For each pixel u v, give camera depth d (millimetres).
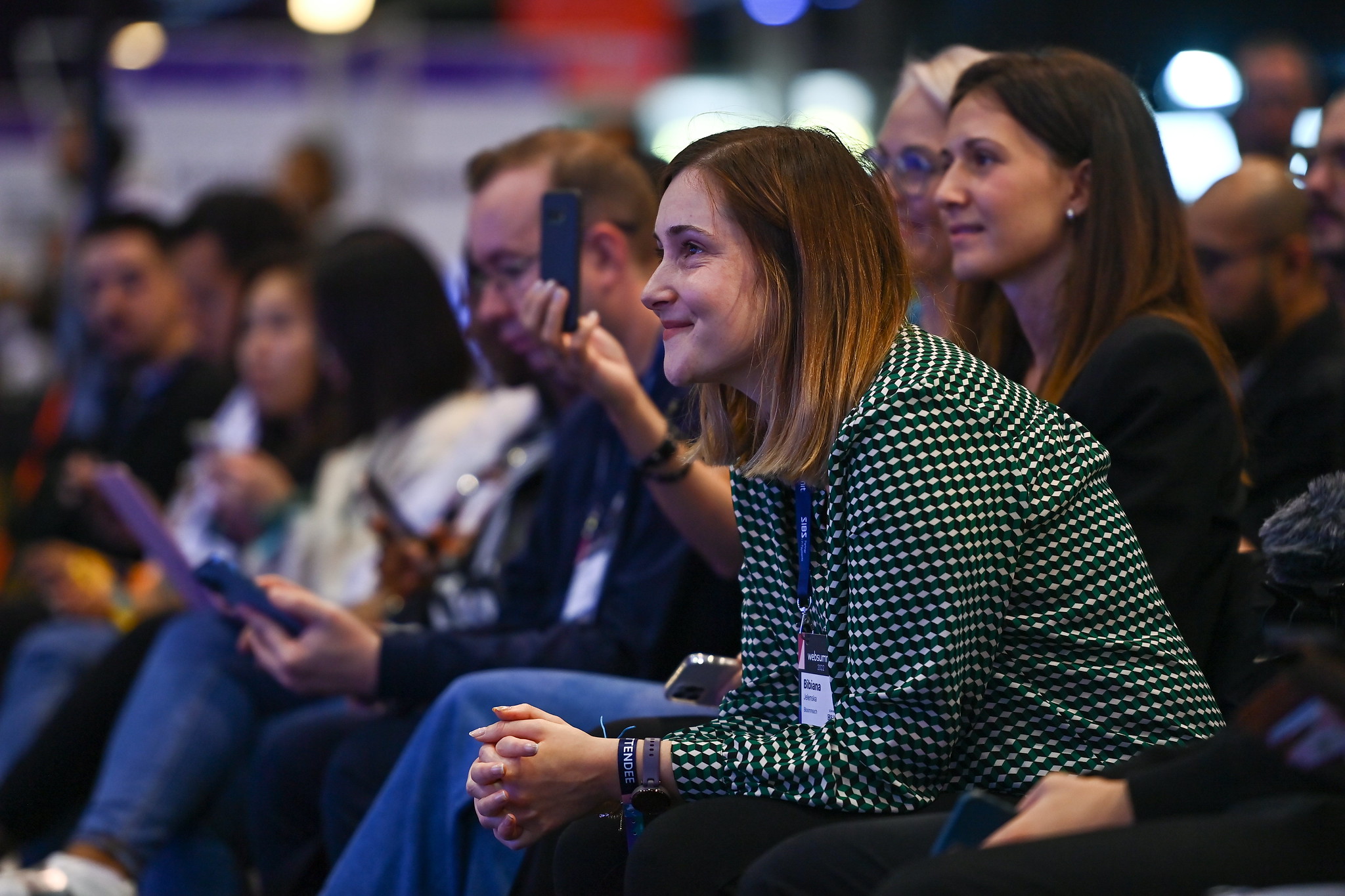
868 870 3100
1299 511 3607
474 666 5254
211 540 8391
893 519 3342
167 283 10391
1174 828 2885
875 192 3725
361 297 7172
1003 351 5227
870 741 3355
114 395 10289
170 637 6355
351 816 5262
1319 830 2857
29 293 15023
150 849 6043
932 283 3963
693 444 4527
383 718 5453
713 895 3348
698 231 3664
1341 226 5738
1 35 16516
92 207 12562
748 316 3635
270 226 10055
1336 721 2682
